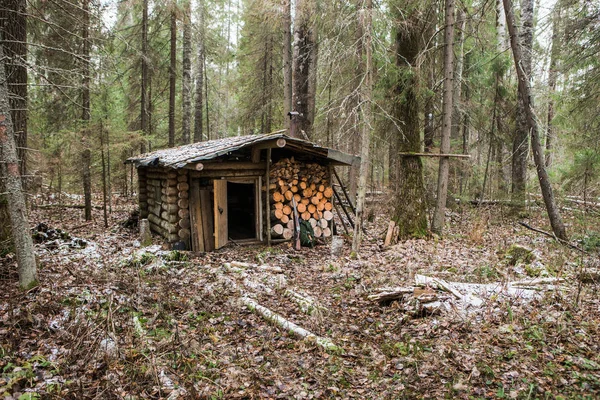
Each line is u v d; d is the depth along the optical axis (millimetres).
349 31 10516
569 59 10898
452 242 10234
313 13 11508
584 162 11648
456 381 3893
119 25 17016
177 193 10250
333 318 5789
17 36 7422
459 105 14273
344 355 4703
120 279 6945
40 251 8836
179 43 22453
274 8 13953
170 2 15797
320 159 11516
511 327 4879
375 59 10680
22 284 6020
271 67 19156
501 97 13867
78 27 10023
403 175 10961
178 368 4297
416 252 9227
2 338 4648
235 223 13742
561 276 6828
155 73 17672
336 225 12898
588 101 10930
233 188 14227
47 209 15406
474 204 16188
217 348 4879
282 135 9906
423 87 10711
